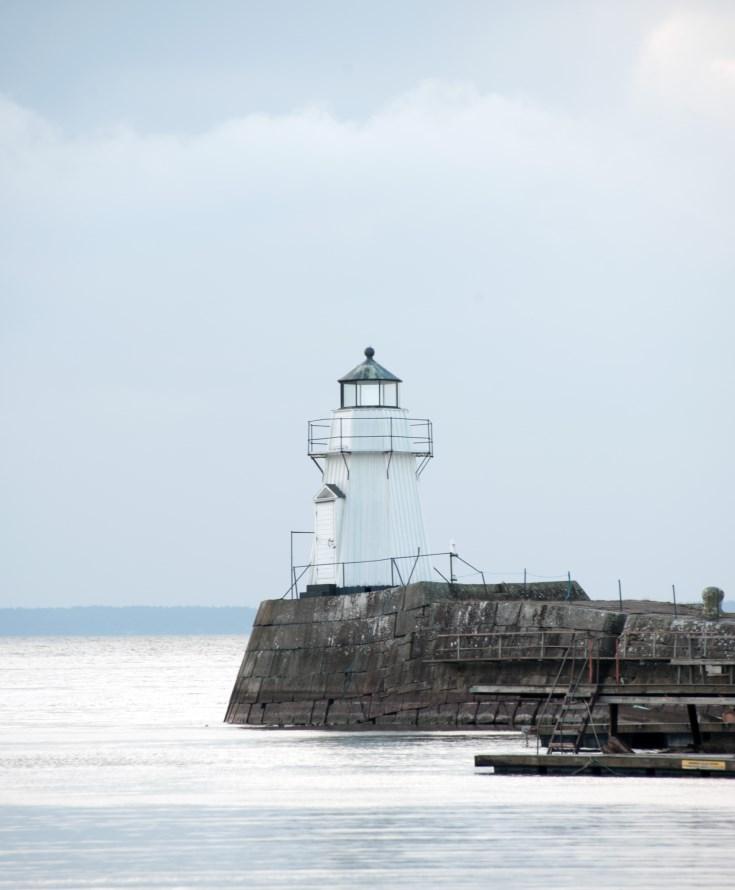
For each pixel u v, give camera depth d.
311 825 126.12
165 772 161.38
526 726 185.62
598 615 180.50
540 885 104.94
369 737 191.62
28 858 115.00
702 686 150.75
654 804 131.88
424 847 116.81
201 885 106.50
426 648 198.12
